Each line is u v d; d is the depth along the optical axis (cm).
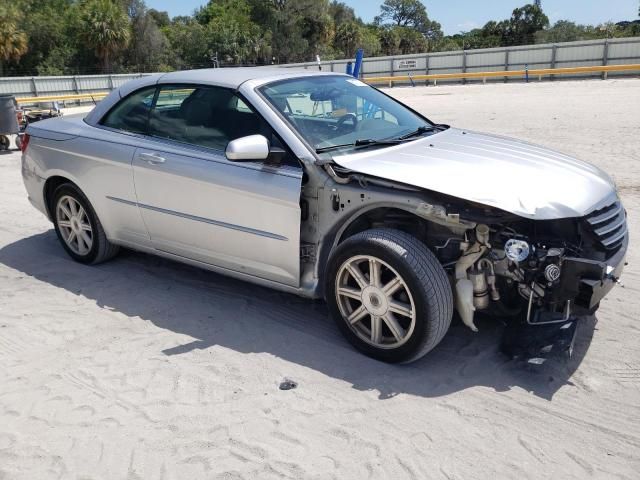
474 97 2264
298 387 341
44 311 450
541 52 3403
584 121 1311
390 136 424
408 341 343
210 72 455
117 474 278
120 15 5272
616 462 274
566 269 317
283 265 389
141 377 356
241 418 315
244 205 393
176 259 464
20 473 281
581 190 352
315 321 420
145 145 451
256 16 7450
